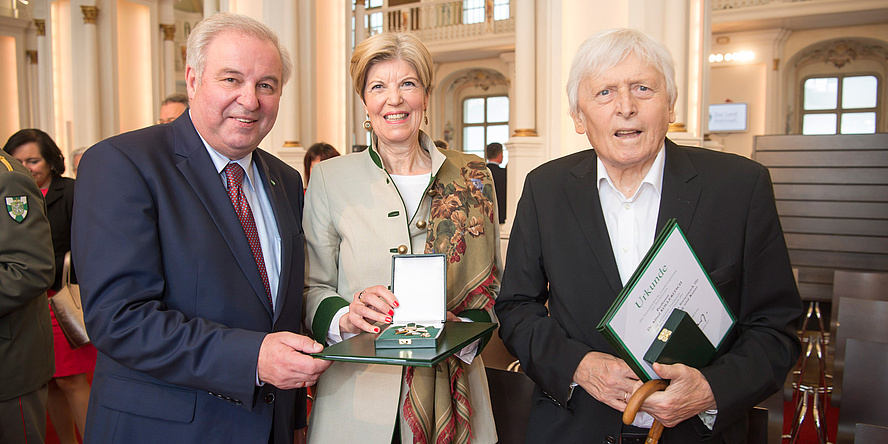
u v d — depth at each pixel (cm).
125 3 896
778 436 197
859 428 131
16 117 1205
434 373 143
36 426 186
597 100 125
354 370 147
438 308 133
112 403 129
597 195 135
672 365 111
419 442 138
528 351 132
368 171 156
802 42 1299
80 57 845
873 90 1323
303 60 565
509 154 479
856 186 495
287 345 119
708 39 616
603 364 121
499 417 175
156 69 930
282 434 142
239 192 143
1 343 174
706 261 126
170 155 136
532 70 476
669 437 125
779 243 128
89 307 122
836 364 267
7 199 167
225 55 129
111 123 869
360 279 149
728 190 128
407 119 150
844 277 331
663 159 134
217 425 130
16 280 164
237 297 133
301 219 163
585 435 131
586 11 436
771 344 122
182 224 131
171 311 124
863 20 1211
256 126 136
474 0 1430
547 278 149
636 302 111
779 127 1310
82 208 126
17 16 1191
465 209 154
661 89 123
